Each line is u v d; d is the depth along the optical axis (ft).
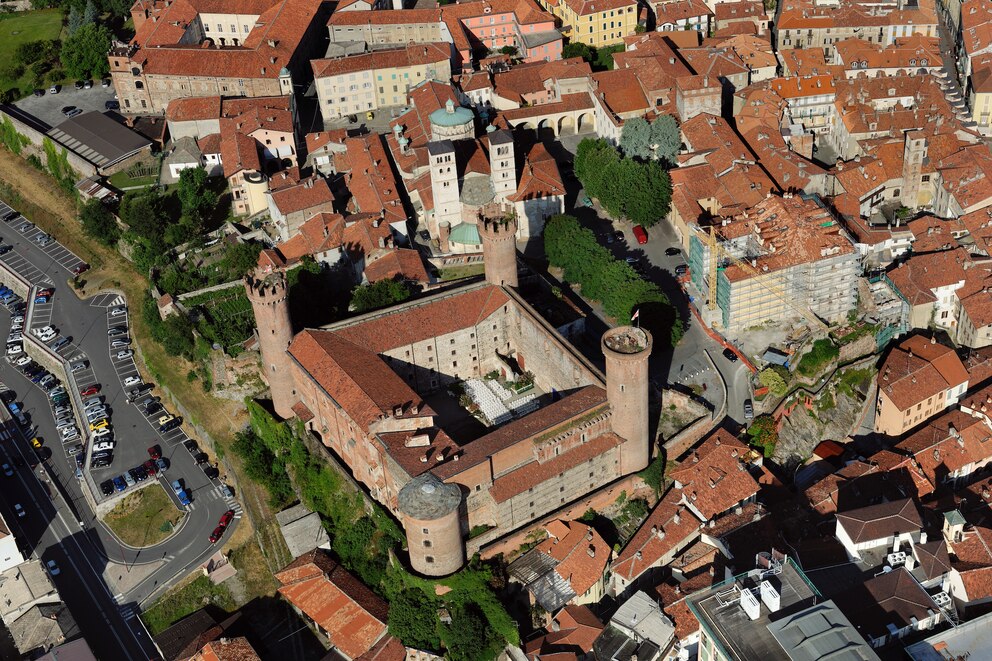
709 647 650.43
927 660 641.40
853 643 608.60
